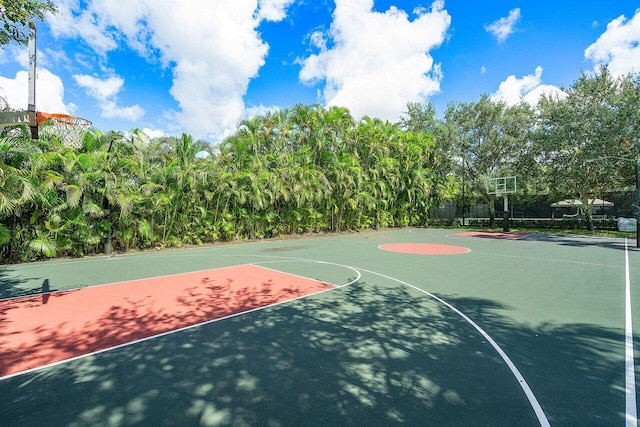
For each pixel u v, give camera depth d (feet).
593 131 59.62
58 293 21.90
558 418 8.68
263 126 59.16
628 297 20.85
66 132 38.22
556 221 84.48
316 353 12.64
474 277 27.02
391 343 13.62
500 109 87.45
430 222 105.60
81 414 8.80
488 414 8.84
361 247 48.65
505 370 11.33
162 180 45.16
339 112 69.05
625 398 9.64
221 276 27.61
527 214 104.78
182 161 48.06
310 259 37.19
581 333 14.79
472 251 43.62
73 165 36.22
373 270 30.25
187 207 48.83
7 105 24.11
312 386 10.26
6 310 18.07
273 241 57.31
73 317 16.93
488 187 83.41
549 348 13.17
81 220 37.50
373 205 76.28
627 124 54.95
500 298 20.63
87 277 27.20
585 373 11.15
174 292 22.18
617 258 36.91
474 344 13.55
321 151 65.77
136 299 20.42
